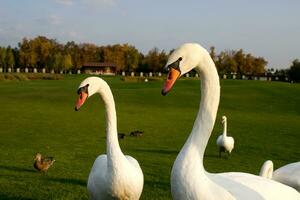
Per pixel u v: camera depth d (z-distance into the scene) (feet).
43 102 143.23
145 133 86.12
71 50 475.72
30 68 442.09
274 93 199.21
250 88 212.23
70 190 38.42
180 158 15.15
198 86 228.02
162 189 39.52
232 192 15.15
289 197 16.63
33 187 39.11
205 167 53.88
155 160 56.39
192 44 15.24
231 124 107.65
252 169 53.21
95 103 144.56
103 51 474.90
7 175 44.27
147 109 138.41
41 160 46.21
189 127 97.60
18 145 66.13
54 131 82.99
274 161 59.72
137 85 232.12
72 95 168.14
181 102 164.45
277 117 129.49
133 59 467.11
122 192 23.79
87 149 64.44
